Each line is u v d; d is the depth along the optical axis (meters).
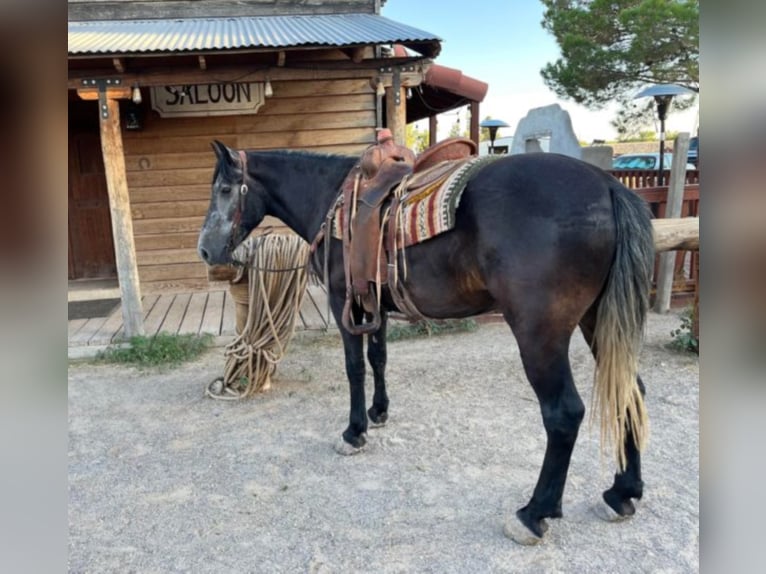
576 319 2.03
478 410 3.50
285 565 2.17
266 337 3.76
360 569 2.12
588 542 2.21
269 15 6.48
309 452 3.06
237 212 3.07
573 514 2.39
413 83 4.70
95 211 7.46
